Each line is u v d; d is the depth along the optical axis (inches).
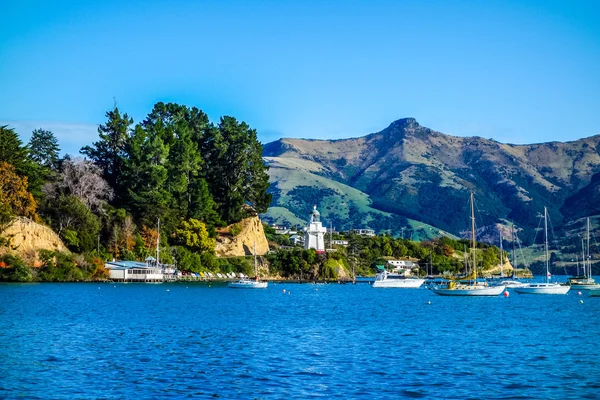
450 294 6589.6
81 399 1784.0
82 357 2347.4
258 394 1863.9
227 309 4498.0
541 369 2230.6
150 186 7824.8
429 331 3309.5
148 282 7293.3
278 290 7234.3
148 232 7780.5
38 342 2669.8
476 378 2082.9
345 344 2790.4
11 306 4165.8
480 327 3518.7
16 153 6791.3
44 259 6574.8
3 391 1847.9
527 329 3422.7
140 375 2071.9
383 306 5123.0
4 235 6392.7
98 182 7608.3
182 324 3442.4
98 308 4227.4
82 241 7032.5
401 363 2329.0
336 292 7165.4
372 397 1840.6
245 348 2630.4
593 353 2573.8
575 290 7770.7
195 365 2245.3
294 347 2679.6
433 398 1834.4
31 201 6697.8
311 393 1878.7
